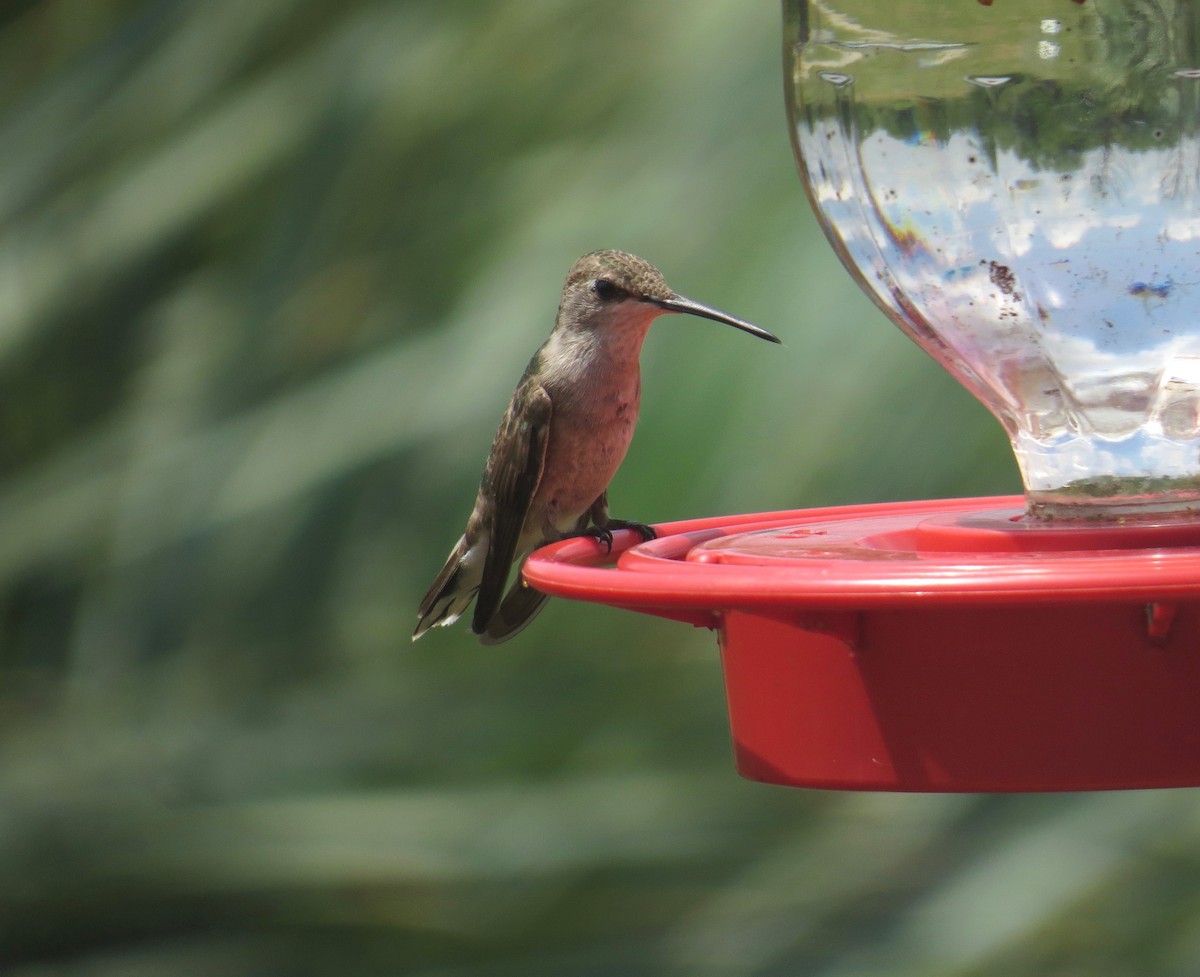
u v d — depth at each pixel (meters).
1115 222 5.18
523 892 11.45
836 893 11.17
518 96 11.87
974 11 5.23
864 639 4.84
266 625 12.10
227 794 12.28
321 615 11.98
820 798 11.99
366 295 12.12
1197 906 10.37
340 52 12.80
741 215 10.11
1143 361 5.19
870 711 4.86
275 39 13.16
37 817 12.33
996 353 5.34
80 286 13.32
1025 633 4.66
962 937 10.54
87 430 13.25
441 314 11.68
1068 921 10.45
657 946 11.00
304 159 12.61
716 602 4.19
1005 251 5.27
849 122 5.50
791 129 5.83
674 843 11.59
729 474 9.47
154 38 13.68
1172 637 4.58
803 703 5.00
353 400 11.80
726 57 10.87
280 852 11.71
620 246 10.47
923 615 4.73
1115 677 4.62
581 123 11.53
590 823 11.77
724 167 10.41
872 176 5.46
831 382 9.52
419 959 11.24
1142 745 4.62
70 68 14.14
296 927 11.48
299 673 12.73
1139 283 5.18
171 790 12.44
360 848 11.73
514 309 11.20
